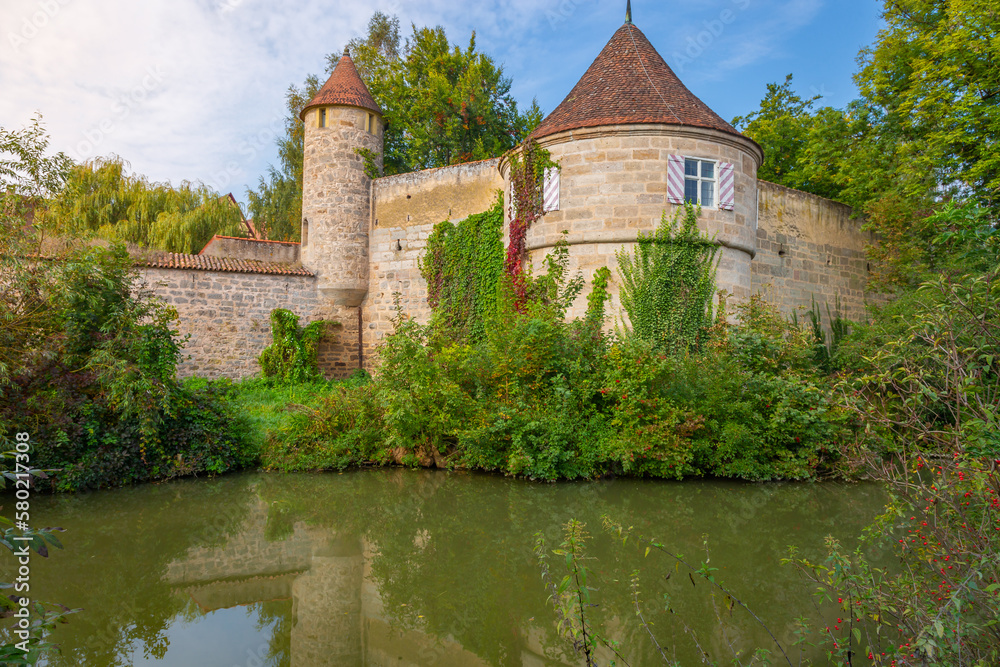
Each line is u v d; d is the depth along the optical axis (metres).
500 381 12.42
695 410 11.27
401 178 21.80
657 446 10.97
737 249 14.94
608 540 7.77
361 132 22.39
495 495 10.09
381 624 5.64
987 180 16.17
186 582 6.61
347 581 6.69
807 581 6.33
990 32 16.31
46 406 9.89
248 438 12.34
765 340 13.03
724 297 14.48
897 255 18.58
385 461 12.25
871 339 13.73
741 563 6.91
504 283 16.23
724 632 5.19
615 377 11.52
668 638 5.10
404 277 21.48
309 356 21.03
